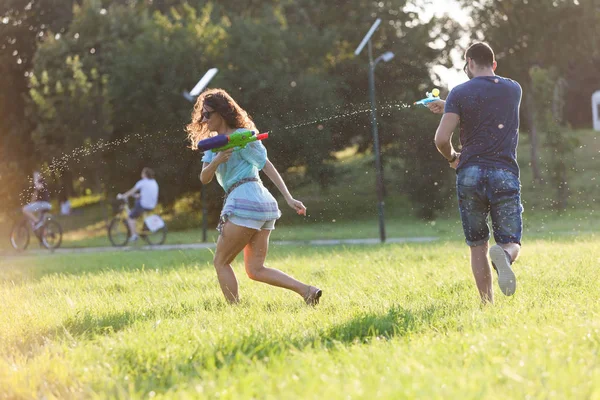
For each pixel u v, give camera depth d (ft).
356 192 113.50
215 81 104.88
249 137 21.35
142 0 141.49
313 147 104.99
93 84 109.60
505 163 20.15
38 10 153.07
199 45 109.40
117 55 112.68
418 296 22.89
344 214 107.45
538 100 112.37
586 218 95.71
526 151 135.74
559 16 120.67
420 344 13.94
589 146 150.82
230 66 107.04
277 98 104.06
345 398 9.95
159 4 147.02
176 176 107.96
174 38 111.75
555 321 15.76
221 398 10.77
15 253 75.25
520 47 124.16
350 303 21.70
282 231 94.94
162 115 106.42
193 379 12.17
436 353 13.04
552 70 120.06
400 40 119.96
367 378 11.09
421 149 111.24
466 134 20.47
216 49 109.19
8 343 16.85
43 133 110.73
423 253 41.70
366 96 115.55
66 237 108.58
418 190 110.22
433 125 110.63
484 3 121.29
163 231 77.77
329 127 106.32
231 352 14.01
